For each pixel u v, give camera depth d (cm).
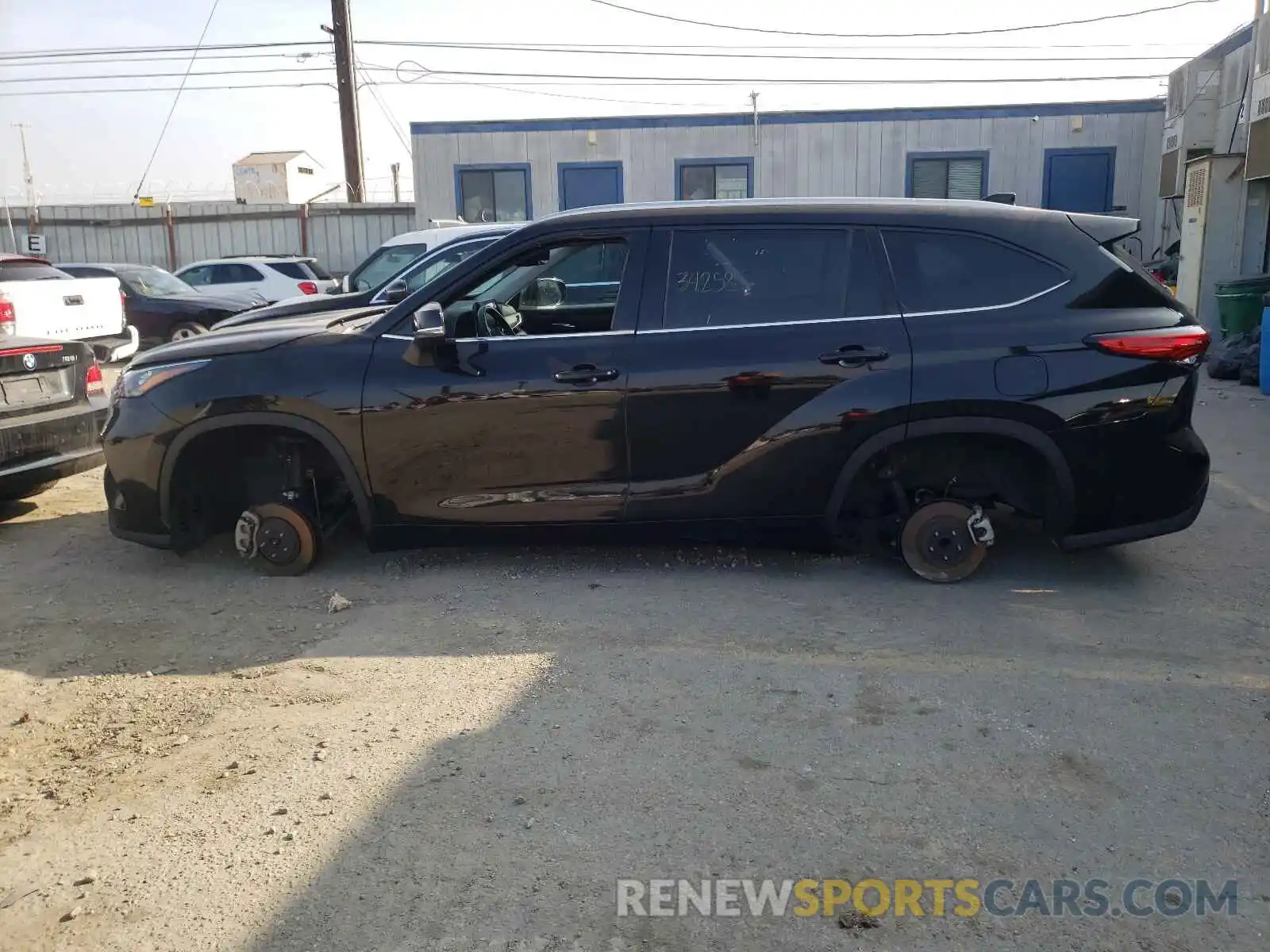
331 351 504
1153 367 466
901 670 407
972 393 468
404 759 347
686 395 481
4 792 337
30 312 1034
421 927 265
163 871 291
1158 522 480
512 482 497
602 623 462
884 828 303
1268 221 1488
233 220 2583
